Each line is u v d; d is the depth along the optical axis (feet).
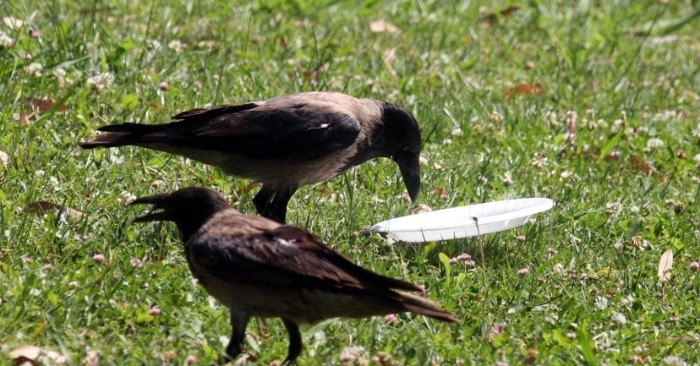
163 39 50.70
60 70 44.83
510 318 31.42
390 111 38.52
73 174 36.68
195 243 26.61
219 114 36.01
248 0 60.34
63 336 26.96
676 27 68.69
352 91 49.34
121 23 53.57
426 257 35.17
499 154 45.24
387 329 29.86
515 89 52.75
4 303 27.96
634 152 47.67
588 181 43.75
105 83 44.47
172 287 30.35
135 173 37.70
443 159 44.09
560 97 53.47
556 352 29.60
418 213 37.88
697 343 31.07
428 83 52.44
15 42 45.34
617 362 29.45
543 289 33.47
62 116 41.32
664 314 32.40
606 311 32.32
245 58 51.37
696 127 51.85
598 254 36.70
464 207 37.27
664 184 44.21
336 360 27.43
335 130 36.47
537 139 47.14
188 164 39.40
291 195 37.22
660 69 60.49
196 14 57.31
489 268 34.53
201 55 50.16
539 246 36.60
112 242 32.53
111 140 34.53
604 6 71.41
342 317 26.09
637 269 35.76
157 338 27.58
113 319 28.27
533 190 41.60
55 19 48.37
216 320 28.99
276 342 28.37
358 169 41.52
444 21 63.72
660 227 39.37
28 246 31.37
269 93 47.50
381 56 54.08
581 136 47.85
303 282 25.36
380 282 25.36
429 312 25.05
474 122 48.14
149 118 42.83
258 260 25.75
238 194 38.19
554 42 61.57
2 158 36.91
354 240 35.42
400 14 63.72
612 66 59.88
